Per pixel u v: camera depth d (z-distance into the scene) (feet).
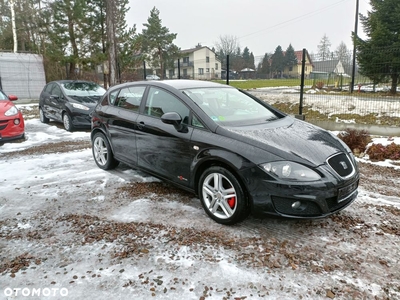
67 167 18.29
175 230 10.71
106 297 7.54
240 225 11.05
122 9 58.29
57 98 31.68
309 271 8.50
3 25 81.30
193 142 11.71
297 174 9.61
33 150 22.53
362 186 14.71
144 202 13.12
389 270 8.55
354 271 8.51
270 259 9.04
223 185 11.03
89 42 57.26
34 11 67.72
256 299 7.43
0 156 20.89
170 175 13.14
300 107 30.22
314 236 10.32
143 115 14.43
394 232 10.51
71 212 12.27
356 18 63.57
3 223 11.44
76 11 52.06
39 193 14.30
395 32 50.67
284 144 10.53
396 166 17.75
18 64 62.69
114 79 45.91
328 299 7.46
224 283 8.02
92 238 10.26
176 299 7.45
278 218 9.86
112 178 16.25
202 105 12.55
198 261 8.93
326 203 9.78
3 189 14.83
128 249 9.56
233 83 63.98
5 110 23.77
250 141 10.52
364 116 32.63
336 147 11.28
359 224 11.08
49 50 55.11
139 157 14.69
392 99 33.14
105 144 17.22
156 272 8.46
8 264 8.93
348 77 37.45
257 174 9.85
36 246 9.86
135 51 61.82
